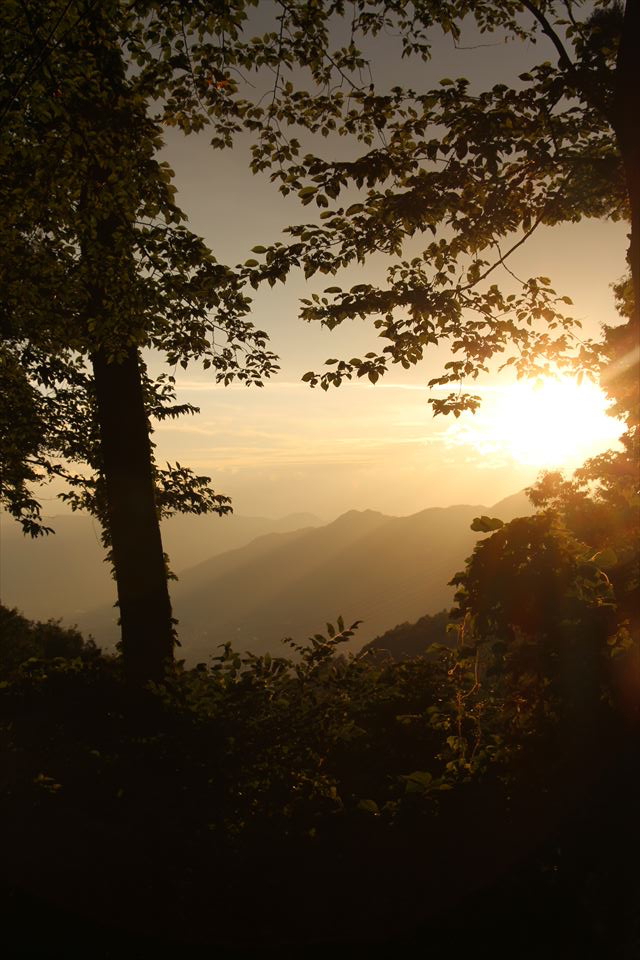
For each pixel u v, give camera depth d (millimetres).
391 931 3332
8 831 3834
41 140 8586
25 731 5031
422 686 5840
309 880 3469
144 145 9273
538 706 4027
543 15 8438
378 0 8891
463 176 8852
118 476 10719
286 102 9523
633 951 3100
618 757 3639
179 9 8375
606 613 3938
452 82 8508
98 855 3729
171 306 10695
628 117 6875
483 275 9539
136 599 10625
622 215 10055
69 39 7938
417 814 3730
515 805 3658
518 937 3221
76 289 10508
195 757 4734
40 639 40406
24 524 15961
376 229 9328
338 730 5254
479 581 4355
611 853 3395
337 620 6234
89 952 3443
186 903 3527
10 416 14961
